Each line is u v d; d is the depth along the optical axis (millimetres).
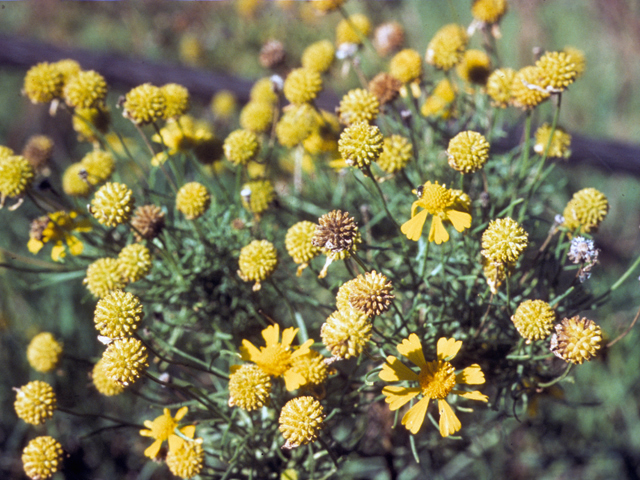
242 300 255
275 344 203
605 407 343
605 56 510
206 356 263
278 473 222
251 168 318
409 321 224
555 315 206
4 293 373
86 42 647
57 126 518
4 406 359
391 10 557
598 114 503
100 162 268
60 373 253
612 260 396
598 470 338
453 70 290
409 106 259
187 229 254
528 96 224
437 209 200
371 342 192
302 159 304
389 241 248
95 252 263
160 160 248
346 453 224
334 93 433
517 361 217
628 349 343
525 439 339
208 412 227
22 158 245
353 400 222
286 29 596
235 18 616
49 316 374
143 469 324
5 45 482
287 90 253
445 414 188
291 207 277
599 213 218
